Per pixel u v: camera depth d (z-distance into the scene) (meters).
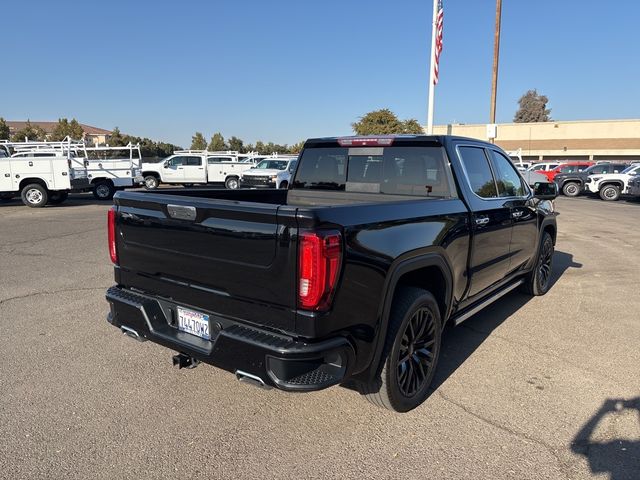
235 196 4.60
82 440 2.92
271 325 2.61
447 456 2.80
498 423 3.15
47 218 13.55
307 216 2.39
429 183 3.96
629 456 2.80
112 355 4.12
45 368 3.87
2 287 6.20
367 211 2.75
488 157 4.48
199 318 2.96
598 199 23.75
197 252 2.87
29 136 54.78
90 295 5.85
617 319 5.18
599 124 58.66
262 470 2.67
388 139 4.12
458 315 3.98
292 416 3.22
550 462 2.75
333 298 2.49
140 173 21.45
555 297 6.01
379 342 2.87
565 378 3.79
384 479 2.60
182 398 3.43
